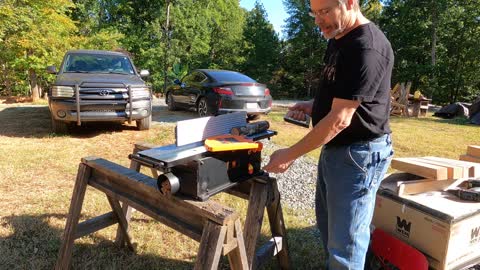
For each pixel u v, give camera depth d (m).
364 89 1.42
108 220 2.42
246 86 7.45
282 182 4.29
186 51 25.48
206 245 1.45
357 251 1.72
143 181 1.79
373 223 2.40
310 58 29.52
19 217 2.97
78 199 2.16
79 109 5.56
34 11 12.05
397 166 2.43
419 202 2.12
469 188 2.29
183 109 9.80
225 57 30.64
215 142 1.58
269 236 2.84
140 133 6.53
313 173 4.67
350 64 1.44
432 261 2.04
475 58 25.67
